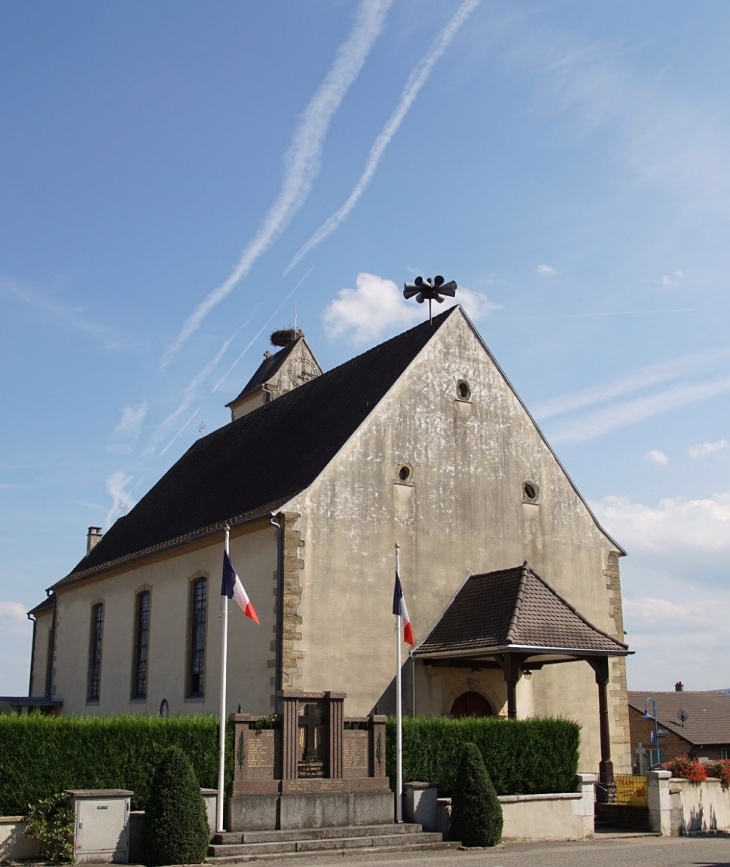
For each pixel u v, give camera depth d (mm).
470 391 28422
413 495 26469
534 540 28375
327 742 19688
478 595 25766
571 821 21688
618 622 29281
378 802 19797
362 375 30375
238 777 18578
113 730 18000
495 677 26375
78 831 16609
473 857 17797
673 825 23062
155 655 30125
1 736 17078
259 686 24156
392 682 24781
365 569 25141
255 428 35688
